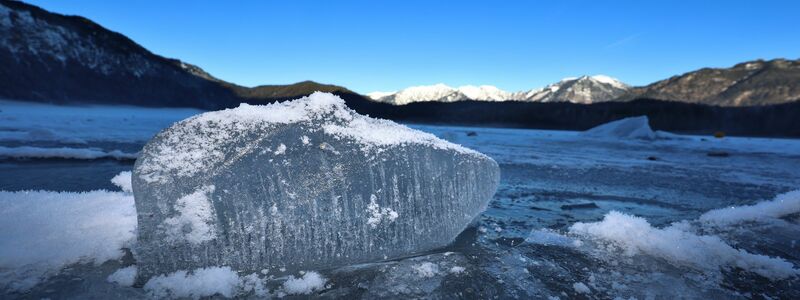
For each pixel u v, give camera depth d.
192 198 1.27
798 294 1.26
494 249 1.57
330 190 1.39
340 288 1.21
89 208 1.73
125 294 1.13
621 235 1.70
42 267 1.23
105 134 7.27
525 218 2.08
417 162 1.53
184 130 1.36
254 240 1.32
